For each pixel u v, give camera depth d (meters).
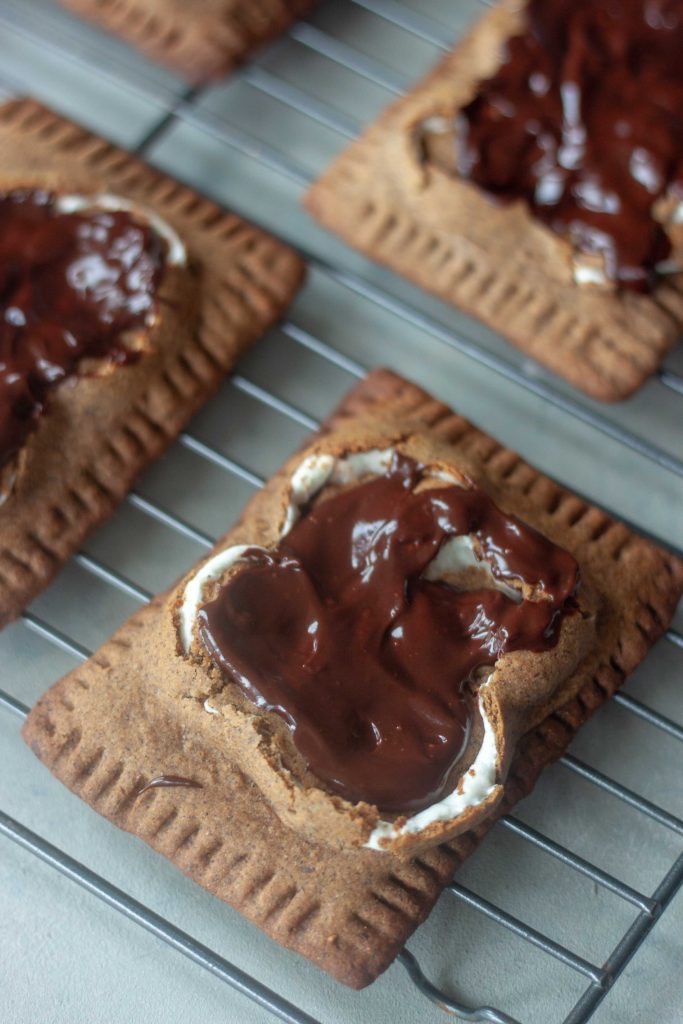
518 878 0.46
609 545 0.46
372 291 0.50
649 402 0.50
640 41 0.49
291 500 0.45
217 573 0.44
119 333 0.47
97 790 0.44
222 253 0.49
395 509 0.44
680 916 0.46
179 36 0.51
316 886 0.43
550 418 0.50
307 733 0.42
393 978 0.45
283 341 0.50
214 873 0.44
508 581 0.44
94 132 0.52
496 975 0.45
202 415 0.49
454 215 0.49
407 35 0.54
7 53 0.54
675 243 0.48
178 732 0.44
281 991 0.45
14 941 0.45
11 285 0.47
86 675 0.45
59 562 0.46
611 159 0.48
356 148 0.50
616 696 0.46
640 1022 0.45
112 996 0.45
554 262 0.48
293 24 0.53
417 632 0.43
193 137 0.53
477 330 0.51
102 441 0.47
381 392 0.48
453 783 0.43
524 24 0.50
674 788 0.47
